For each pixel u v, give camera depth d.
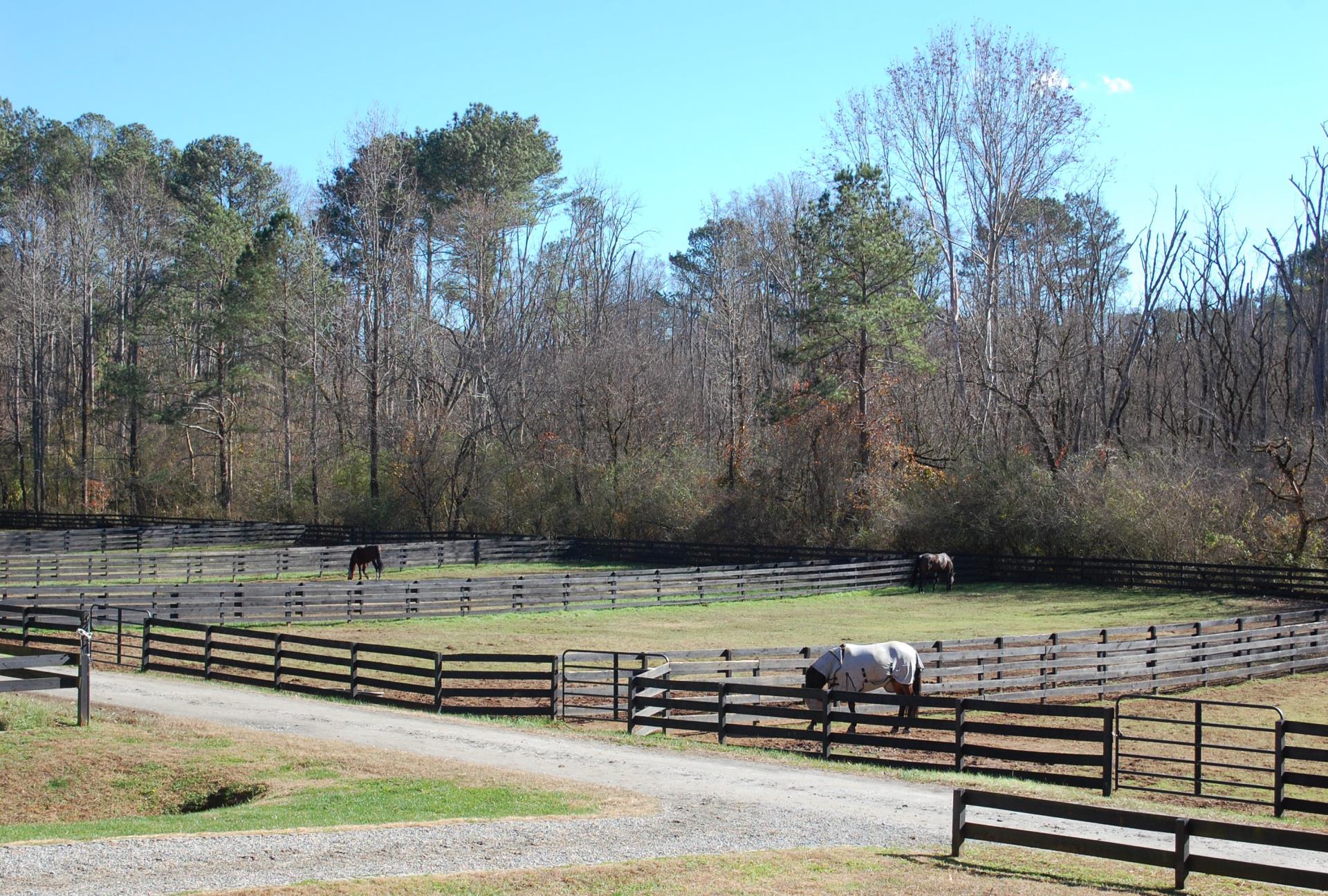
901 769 15.53
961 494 48.44
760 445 59.16
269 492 70.81
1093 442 57.00
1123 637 25.73
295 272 67.38
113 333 82.56
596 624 32.56
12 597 30.44
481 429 62.50
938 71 51.88
